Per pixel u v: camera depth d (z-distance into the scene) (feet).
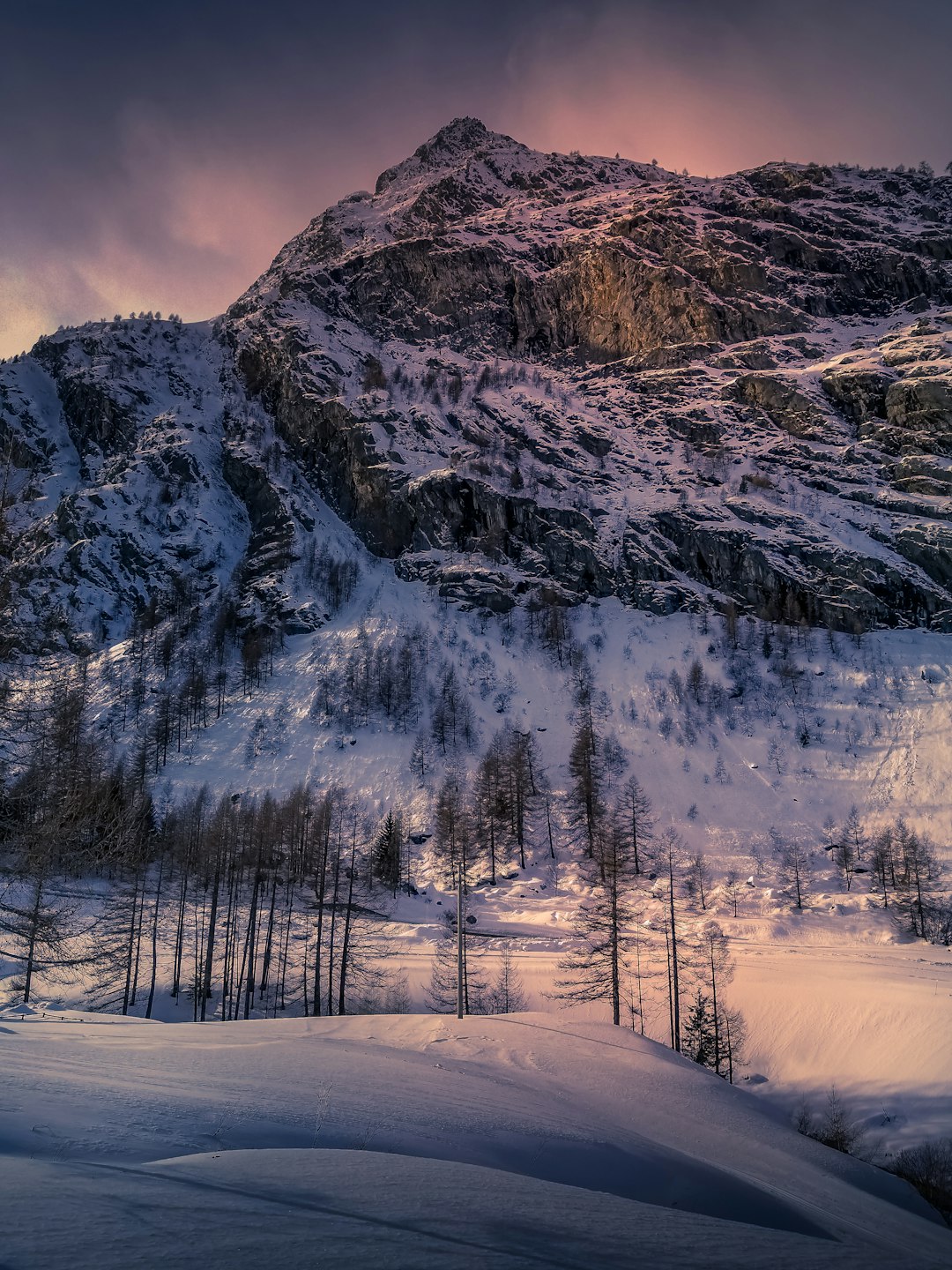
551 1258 14.96
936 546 433.48
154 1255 12.32
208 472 644.69
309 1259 13.08
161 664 447.42
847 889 241.55
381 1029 78.38
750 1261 17.01
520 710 386.32
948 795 280.92
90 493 602.85
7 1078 31.86
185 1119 28.43
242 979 172.45
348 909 164.35
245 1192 18.11
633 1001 157.48
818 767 312.50
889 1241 38.24
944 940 198.39
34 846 57.47
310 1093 38.47
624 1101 60.80
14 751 57.41
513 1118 41.78
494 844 275.80
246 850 220.43
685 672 392.27
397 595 512.63
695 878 243.19
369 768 342.44
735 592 463.01
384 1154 25.63
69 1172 18.22
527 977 169.99
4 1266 10.80
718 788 309.22
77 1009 145.38
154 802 296.92
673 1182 38.09
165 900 186.50
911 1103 115.24
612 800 302.66
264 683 428.56
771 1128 66.28
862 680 362.12
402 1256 13.79
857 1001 144.05
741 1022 144.66
